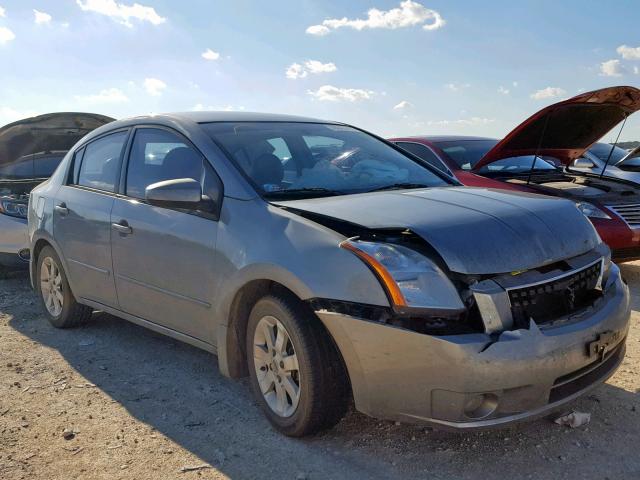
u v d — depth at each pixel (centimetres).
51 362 462
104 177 480
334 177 402
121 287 446
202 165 392
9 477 302
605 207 642
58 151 810
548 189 684
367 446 323
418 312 279
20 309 616
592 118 683
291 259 314
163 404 384
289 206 339
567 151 752
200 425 354
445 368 273
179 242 385
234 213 358
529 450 315
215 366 445
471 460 308
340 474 299
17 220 695
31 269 571
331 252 304
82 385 416
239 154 389
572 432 332
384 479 294
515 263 295
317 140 438
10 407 383
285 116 470
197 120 425
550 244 311
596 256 335
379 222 305
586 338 295
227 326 360
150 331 530
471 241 295
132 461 317
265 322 339
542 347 278
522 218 320
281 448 325
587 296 324
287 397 336
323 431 332
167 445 333
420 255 291
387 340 283
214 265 361
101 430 351
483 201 341
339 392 317
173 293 397
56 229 515
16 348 496
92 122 777
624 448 315
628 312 333
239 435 341
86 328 544
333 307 296
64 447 332
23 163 790
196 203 372
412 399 285
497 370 271
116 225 440
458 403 275
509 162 802
